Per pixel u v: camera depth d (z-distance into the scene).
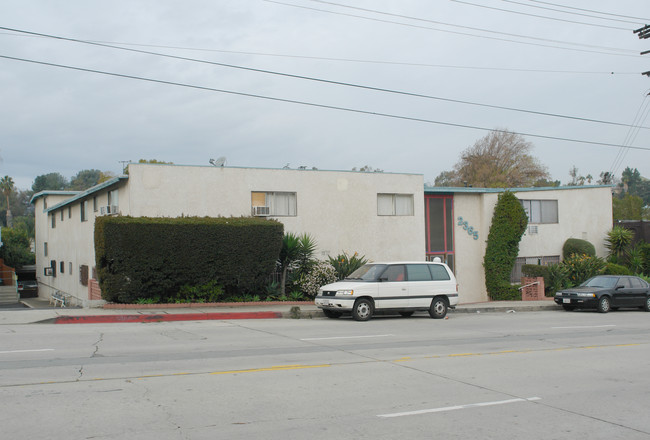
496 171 58.34
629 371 10.11
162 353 10.84
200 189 21.92
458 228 28.25
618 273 29.78
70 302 31.20
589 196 32.34
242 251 20.42
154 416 6.65
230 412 6.91
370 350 11.76
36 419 6.43
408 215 26.23
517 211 27.83
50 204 39.53
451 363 10.51
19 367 9.23
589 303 22.84
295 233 23.72
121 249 18.72
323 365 9.99
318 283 21.95
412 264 18.78
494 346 12.81
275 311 18.73
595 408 7.55
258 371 9.34
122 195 21.73
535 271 27.94
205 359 10.31
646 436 6.37
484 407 7.45
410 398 7.82
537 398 8.03
